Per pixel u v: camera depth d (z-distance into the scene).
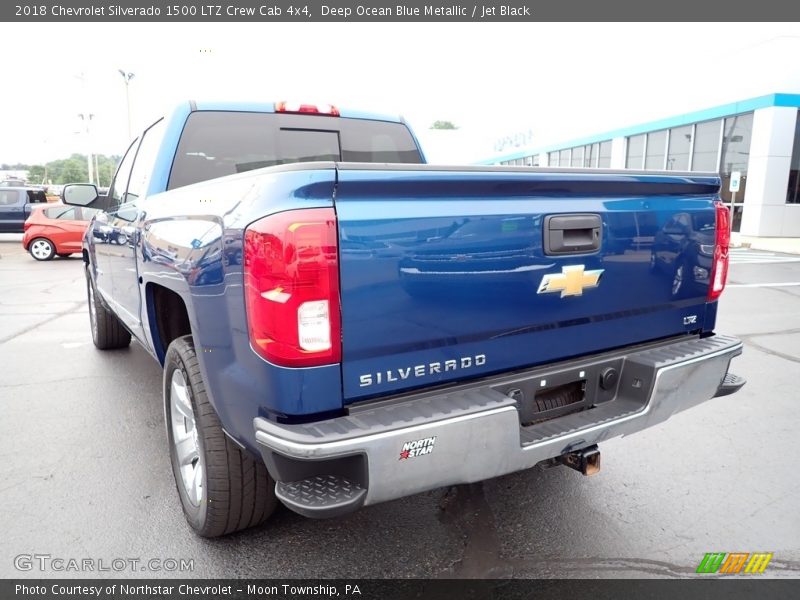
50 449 3.55
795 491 3.11
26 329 7.00
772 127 16.53
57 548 2.56
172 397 2.76
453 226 2.00
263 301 1.81
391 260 1.89
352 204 1.83
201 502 2.48
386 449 1.80
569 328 2.39
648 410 2.41
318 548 2.58
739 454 3.54
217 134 3.65
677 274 2.67
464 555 2.55
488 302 2.12
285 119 3.92
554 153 28.55
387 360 1.96
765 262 12.88
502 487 3.13
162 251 2.64
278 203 1.78
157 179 3.42
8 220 19.52
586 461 2.37
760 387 4.72
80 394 4.54
